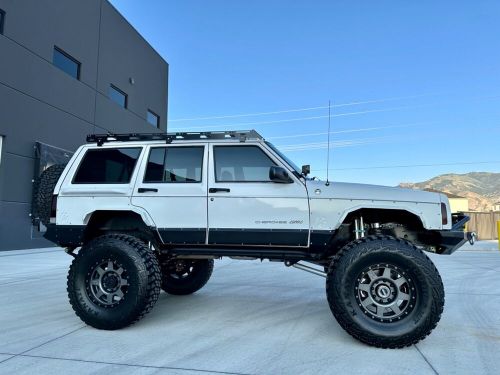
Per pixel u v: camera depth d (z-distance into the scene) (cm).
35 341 410
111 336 428
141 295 440
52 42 1475
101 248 452
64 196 494
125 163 500
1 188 1260
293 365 345
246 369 336
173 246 492
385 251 394
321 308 563
